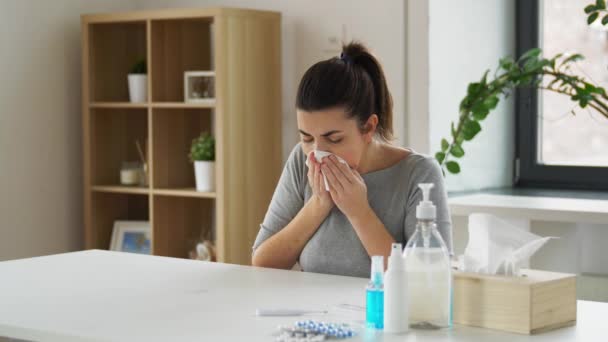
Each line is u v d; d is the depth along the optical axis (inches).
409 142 138.6
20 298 70.0
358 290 72.2
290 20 150.9
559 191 149.2
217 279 77.3
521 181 156.5
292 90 151.5
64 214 158.9
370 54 80.6
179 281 76.4
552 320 59.4
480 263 61.7
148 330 59.2
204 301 68.2
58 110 156.6
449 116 142.2
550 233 128.7
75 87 159.9
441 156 130.1
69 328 60.3
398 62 138.9
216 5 158.9
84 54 154.2
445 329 59.3
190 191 147.5
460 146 130.3
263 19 147.2
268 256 84.4
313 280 76.7
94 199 158.2
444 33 139.9
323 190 80.4
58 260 87.6
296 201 87.3
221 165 142.3
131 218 166.7
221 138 142.1
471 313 60.2
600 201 130.6
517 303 58.2
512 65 129.3
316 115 75.6
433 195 80.0
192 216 161.5
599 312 64.7
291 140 152.2
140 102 152.8
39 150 153.2
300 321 60.7
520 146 156.3
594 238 134.3
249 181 147.0
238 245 146.0
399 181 81.8
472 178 148.1
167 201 156.3
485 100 129.5
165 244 156.3
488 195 142.1
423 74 136.5
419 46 136.6
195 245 156.3
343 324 60.5
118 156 162.4
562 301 60.0
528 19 153.9
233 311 64.7
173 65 153.9
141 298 69.4
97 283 75.9
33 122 151.8
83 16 153.5
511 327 58.6
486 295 59.5
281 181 88.8
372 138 82.4
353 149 77.5
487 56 150.9
